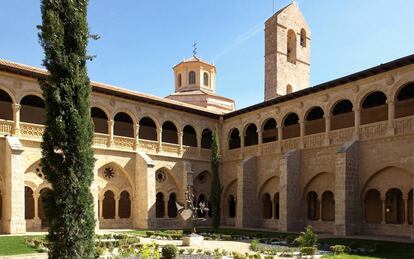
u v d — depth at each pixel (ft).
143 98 119.55
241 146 133.18
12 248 63.67
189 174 129.49
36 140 99.66
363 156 95.86
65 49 43.11
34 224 98.94
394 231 88.84
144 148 122.62
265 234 95.40
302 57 161.48
